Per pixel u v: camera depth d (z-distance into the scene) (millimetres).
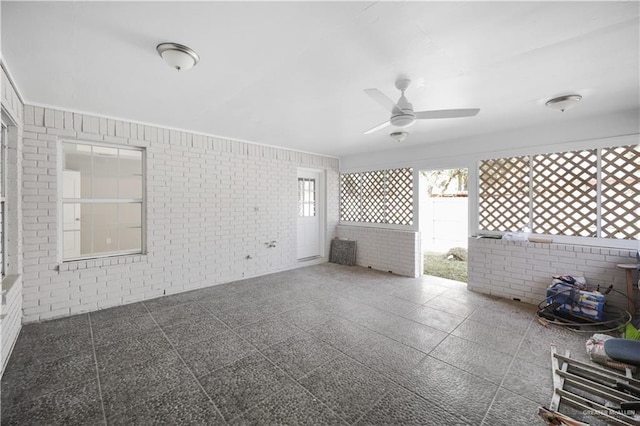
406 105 2502
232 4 1555
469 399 1960
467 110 2418
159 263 4008
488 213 4453
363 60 2180
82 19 1682
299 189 6191
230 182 4750
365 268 5887
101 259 3529
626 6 1562
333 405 1898
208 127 4105
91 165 3623
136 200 3873
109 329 2994
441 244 8242
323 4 1555
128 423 1743
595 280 3420
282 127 4109
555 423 1698
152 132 3914
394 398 1968
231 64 2250
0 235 2615
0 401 1899
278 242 5500
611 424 1713
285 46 1996
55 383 2109
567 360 2359
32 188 3068
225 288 4441
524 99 2961
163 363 2383
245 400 1947
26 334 2842
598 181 3508
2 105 2309
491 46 1975
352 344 2719
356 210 6480
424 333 2955
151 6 1569
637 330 2664
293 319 3295
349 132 4371
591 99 2961
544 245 3771
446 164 4910
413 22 1717
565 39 1889
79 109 3312
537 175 3977
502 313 3506
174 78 2504
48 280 3186
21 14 1614
